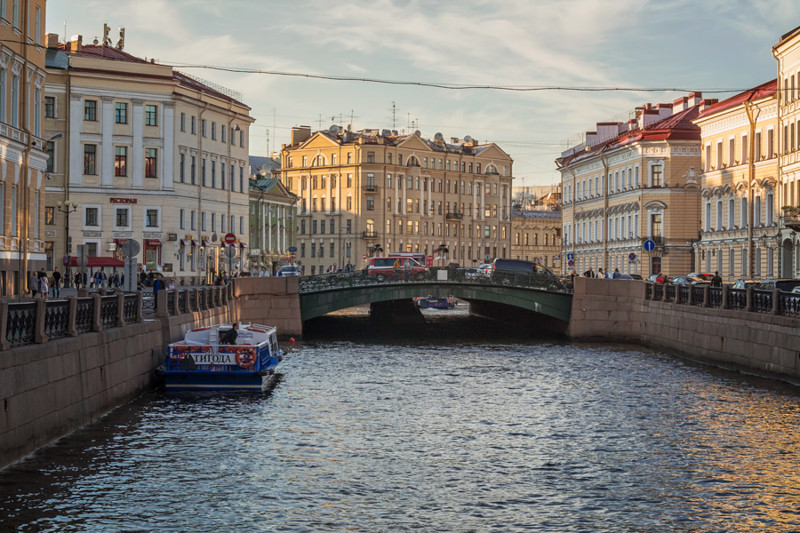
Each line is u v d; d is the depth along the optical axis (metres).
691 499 20.92
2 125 45.50
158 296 35.59
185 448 25.06
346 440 26.73
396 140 141.25
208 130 84.50
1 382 19.97
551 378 39.75
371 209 137.25
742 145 71.81
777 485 22.05
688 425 28.86
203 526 18.70
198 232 82.25
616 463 24.19
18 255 48.00
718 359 42.59
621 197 92.56
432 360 46.88
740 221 71.94
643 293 56.66
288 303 57.81
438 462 24.27
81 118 73.69
